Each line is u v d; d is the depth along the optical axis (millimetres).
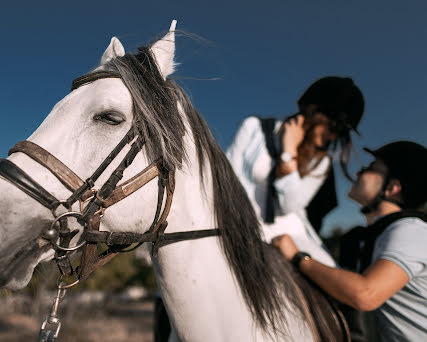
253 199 1884
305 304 1423
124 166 1072
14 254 1015
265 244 1480
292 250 1606
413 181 1662
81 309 14992
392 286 1373
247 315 1261
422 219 1598
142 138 1110
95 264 1136
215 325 1209
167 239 1169
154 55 1210
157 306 1784
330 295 1546
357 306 1371
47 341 1034
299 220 1985
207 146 1302
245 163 1911
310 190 1966
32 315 12219
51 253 1077
